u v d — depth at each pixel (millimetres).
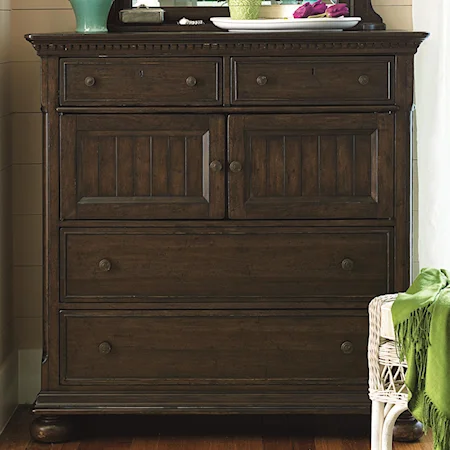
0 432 3316
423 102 3498
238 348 3137
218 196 3088
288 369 3143
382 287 3123
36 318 3703
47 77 3064
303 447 3148
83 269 3121
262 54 3045
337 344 3139
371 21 3535
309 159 3084
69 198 3100
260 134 3074
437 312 2359
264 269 3113
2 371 3398
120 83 3059
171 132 3072
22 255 3680
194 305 3123
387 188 3092
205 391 3139
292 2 3561
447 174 3498
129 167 3092
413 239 3674
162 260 3115
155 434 3277
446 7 3426
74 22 3602
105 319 3133
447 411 2346
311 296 3125
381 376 2529
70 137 3082
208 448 3137
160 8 3557
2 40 3445
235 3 3357
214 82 3055
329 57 3053
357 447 3148
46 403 3127
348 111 3066
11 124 3613
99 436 3256
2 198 3467
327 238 3107
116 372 3146
